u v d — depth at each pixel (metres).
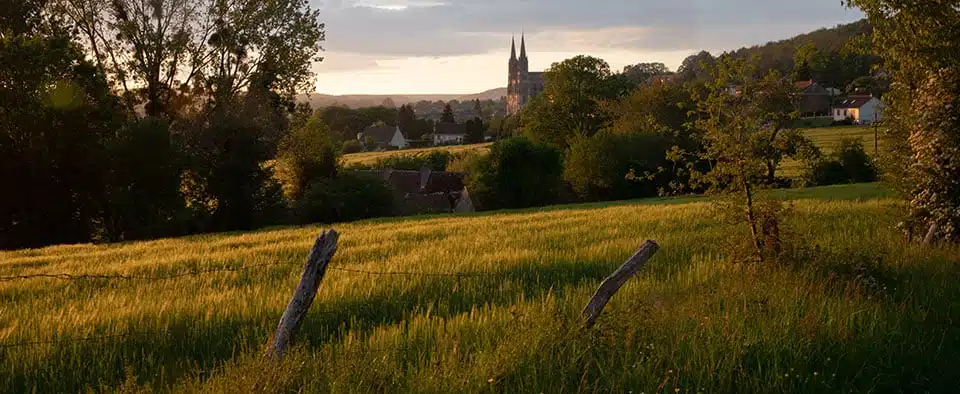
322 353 7.36
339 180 54.19
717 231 19.27
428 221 32.03
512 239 19.77
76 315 9.83
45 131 41.12
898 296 10.05
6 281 14.51
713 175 12.35
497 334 8.10
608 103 90.50
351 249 18.89
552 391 6.18
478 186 66.06
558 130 97.50
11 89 39.88
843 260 11.45
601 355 6.91
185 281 13.46
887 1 18.44
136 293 12.14
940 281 10.84
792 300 9.38
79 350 8.12
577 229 22.09
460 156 105.25
